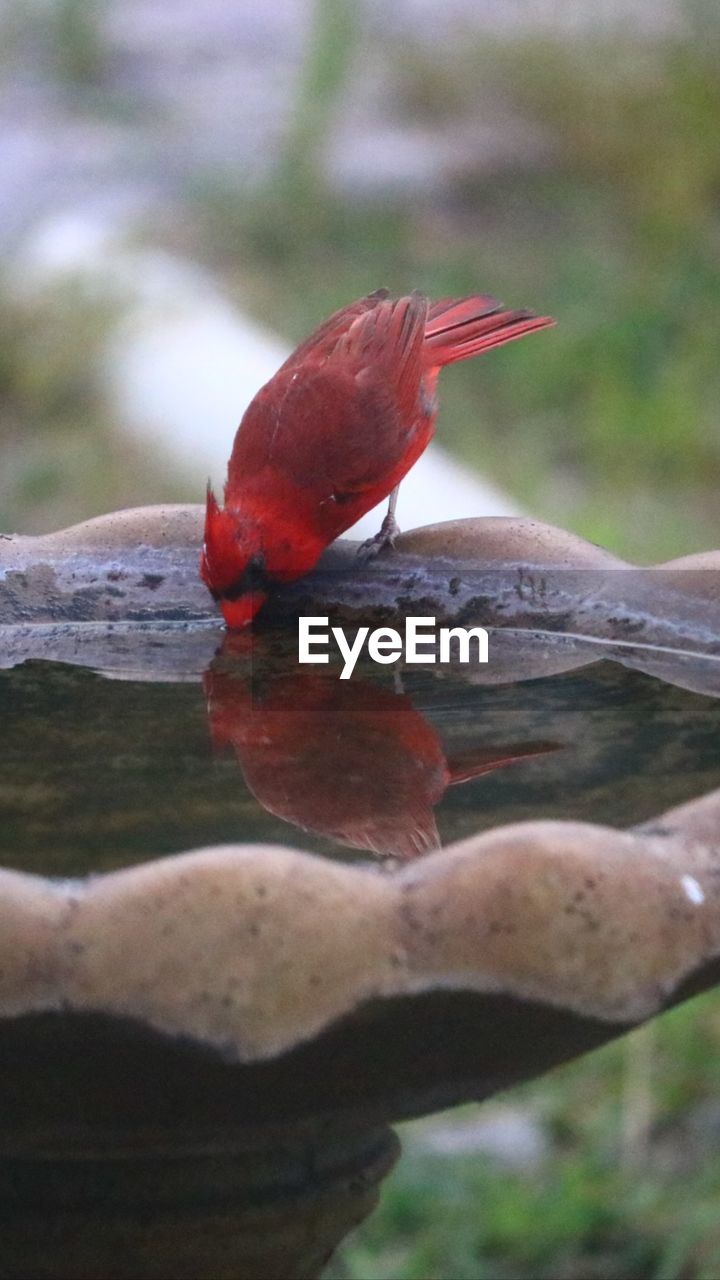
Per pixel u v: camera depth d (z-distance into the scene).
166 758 3.90
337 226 7.66
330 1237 3.86
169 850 3.80
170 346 6.46
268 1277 3.85
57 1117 3.73
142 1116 3.73
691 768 3.88
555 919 3.69
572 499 5.56
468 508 5.10
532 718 3.94
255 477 4.10
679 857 3.71
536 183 8.05
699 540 5.25
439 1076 3.73
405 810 3.83
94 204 7.79
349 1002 3.68
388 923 3.69
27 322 6.63
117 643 4.04
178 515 4.07
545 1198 4.26
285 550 4.06
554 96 8.31
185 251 7.48
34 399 6.53
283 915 3.68
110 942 3.67
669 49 8.02
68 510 5.83
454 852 3.70
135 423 6.23
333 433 4.12
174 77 9.44
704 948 3.71
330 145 8.21
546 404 6.25
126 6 10.86
